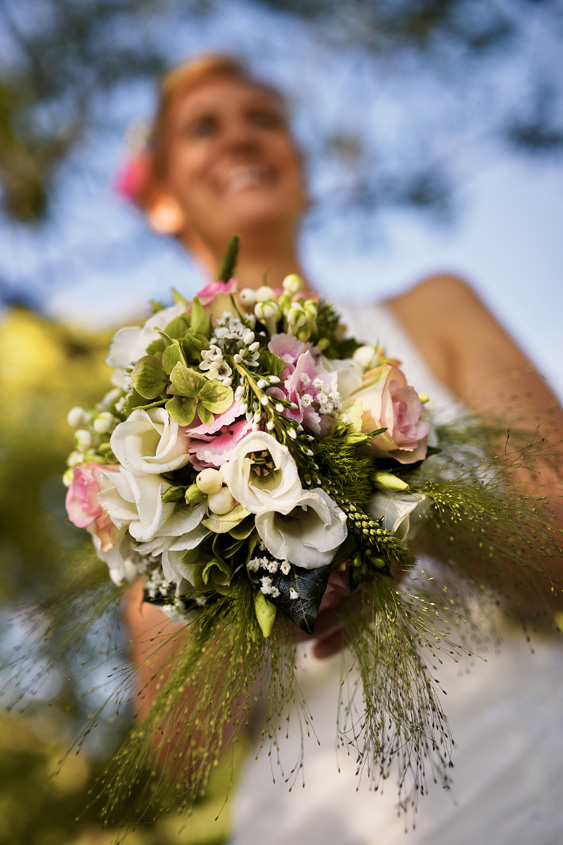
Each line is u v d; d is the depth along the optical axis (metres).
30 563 4.14
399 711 0.99
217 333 1.11
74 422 1.24
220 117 2.20
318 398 1.08
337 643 1.28
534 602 1.25
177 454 1.05
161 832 2.85
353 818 1.52
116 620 1.30
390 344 1.93
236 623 1.01
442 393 1.82
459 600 1.22
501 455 1.18
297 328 1.17
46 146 4.78
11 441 4.50
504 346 1.85
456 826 1.44
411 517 1.11
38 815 2.96
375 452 1.12
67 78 4.80
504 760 1.48
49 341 5.02
